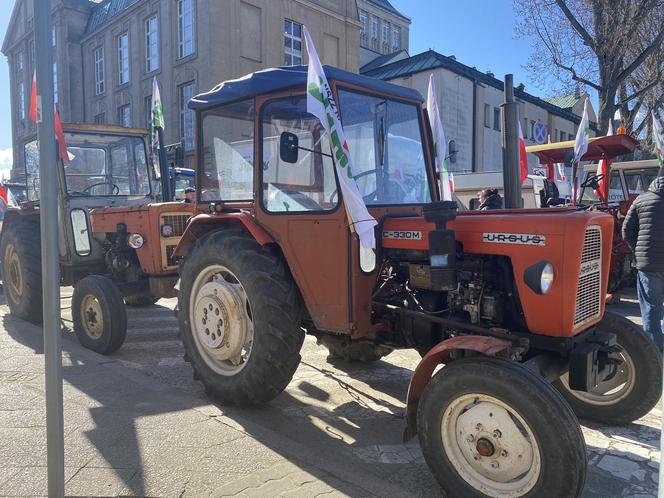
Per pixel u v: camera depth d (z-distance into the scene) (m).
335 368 4.89
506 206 4.96
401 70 21.73
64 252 6.09
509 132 4.89
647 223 4.63
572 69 15.02
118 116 23.59
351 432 3.60
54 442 2.35
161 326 6.54
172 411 3.75
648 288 4.71
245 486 2.78
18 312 6.53
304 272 3.58
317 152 3.41
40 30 2.20
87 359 5.00
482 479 2.65
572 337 2.95
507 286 3.04
